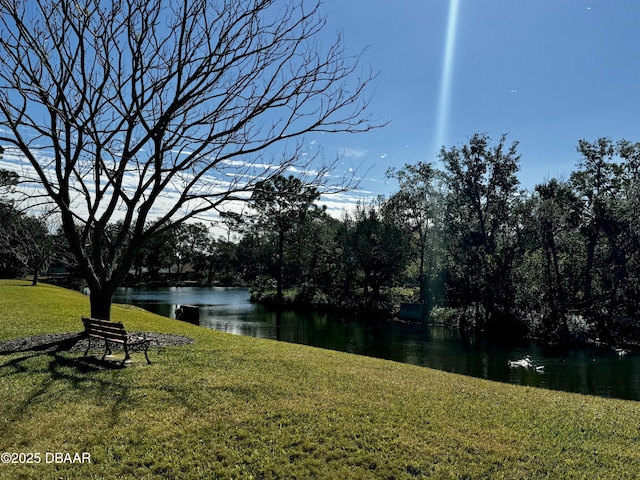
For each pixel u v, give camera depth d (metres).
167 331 15.44
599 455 5.96
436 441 6.12
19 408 6.66
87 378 8.25
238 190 11.30
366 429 6.38
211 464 5.25
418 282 52.97
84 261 11.59
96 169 11.64
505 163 37.22
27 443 5.64
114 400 7.14
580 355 23.03
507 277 33.84
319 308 44.94
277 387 8.13
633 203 29.67
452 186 39.81
